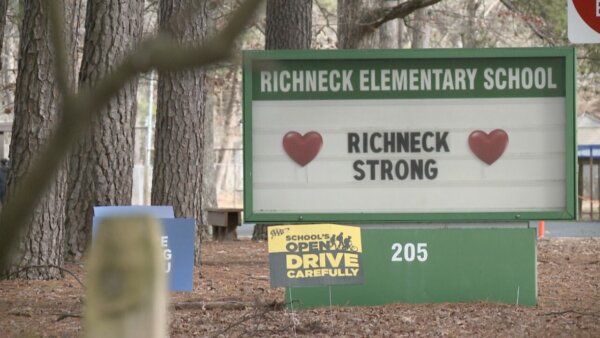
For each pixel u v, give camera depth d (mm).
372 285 30000
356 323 26438
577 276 40688
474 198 30000
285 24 60969
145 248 4578
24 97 36250
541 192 29969
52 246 37156
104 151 42719
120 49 40875
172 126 45875
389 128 29906
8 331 24562
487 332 25031
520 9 91500
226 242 67500
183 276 29328
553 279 39375
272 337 24422
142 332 4535
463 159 30000
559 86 29797
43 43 36375
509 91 29859
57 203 37312
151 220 4621
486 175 30000
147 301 4547
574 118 29703
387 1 76125
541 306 30016
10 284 34688
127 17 41125
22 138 36250
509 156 29953
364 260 30016
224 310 29172
